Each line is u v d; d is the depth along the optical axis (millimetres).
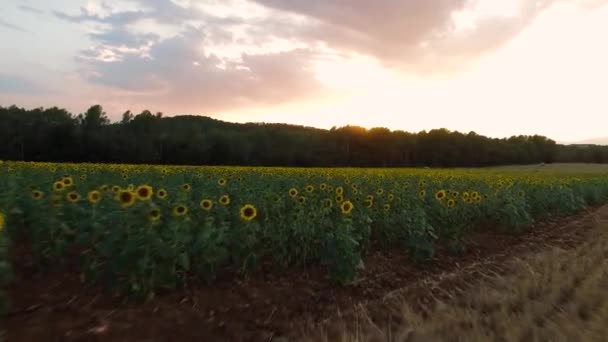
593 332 5008
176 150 65500
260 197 9805
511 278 7633
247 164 71125
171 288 6371
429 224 10195
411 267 9055
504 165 103375
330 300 6891
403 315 6043
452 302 6605
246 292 6785
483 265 9398
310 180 17953
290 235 8125
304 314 6309
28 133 59281
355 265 7312
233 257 7117
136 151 61438
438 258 9922
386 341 5152
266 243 7961
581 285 6930
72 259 7207
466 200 11875
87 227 6762
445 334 5191
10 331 4883
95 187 11945
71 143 58406
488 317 5656
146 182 14070
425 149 96875
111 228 6352
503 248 11508
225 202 8039
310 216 8672
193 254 6633
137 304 5891
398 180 20719
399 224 9852
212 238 6621
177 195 9383
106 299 5922
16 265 6750
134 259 5730
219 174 21172
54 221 6535
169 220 6695
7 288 5926
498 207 13742
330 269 7566
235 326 5727
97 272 6207
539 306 5910
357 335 5117
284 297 6801
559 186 20203
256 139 78688
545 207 17172
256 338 5496
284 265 7926
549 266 8523
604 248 10102
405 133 103688
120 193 6129
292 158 76875
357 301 6934
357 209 10125
